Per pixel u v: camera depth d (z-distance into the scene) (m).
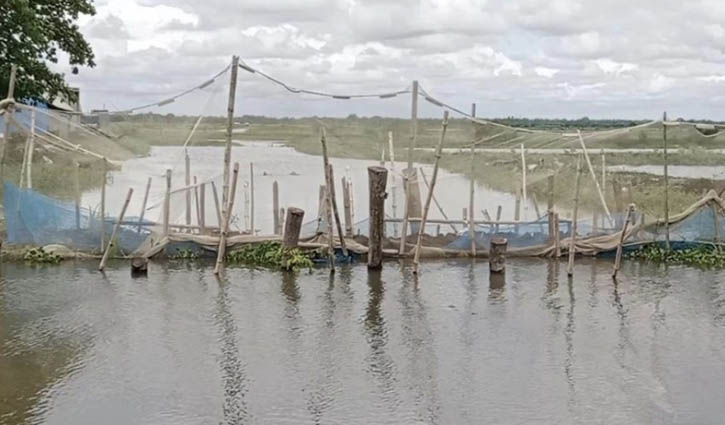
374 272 16.38
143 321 12.62
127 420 8.84
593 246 18.03
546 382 10.20
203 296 14.21
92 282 15.07
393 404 9.42
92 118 19.52
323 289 14.88
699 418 9.08
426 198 18.09
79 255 16.89
